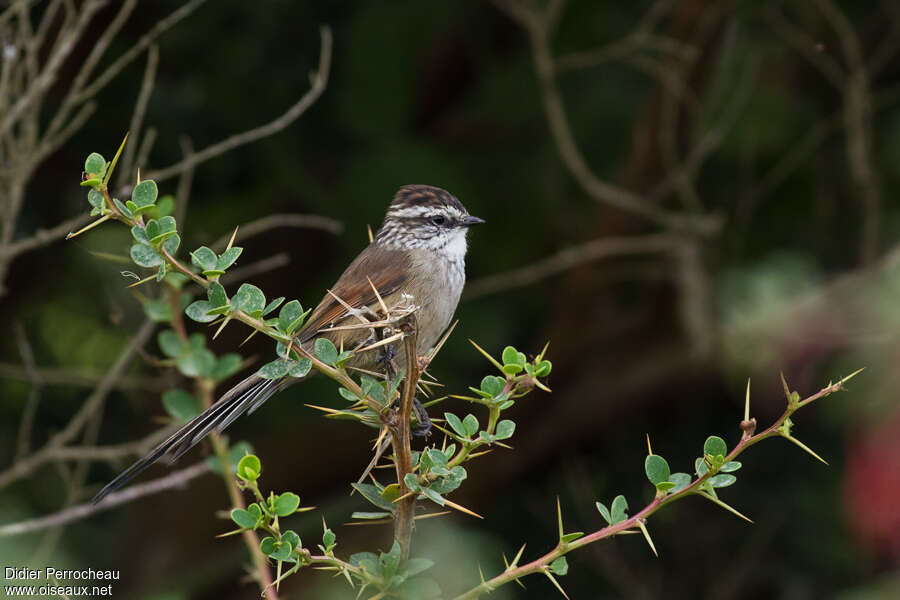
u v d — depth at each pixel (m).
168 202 6.05
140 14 11.78
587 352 12.97
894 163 12.27
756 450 12.09
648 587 12.20
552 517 12.65
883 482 8.80
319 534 12.50
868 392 9.04
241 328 12.62
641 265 12.73
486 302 12.80
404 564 4.96
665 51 12.39
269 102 12.30
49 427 12.12
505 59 13.01
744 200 12.48
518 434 12.88
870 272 9.87
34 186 11.84
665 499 4.89
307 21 12.30
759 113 12.40
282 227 12.59
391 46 12.39
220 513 4.88
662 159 12.28
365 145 12.55
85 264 11.85
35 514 11.55
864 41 12.69
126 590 11.72
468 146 12.86
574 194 13.28
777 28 12.20
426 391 5.80
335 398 12.27
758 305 10.80
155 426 11.36
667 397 12.55
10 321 12.17
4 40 9.17
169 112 12.06
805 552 11.92
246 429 12.73
